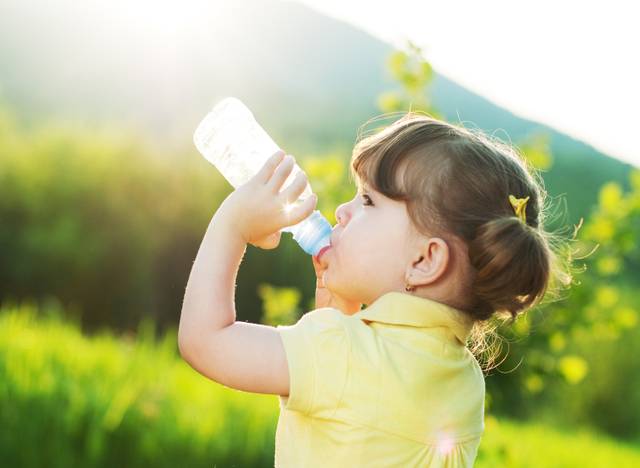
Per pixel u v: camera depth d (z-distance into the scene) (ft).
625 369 36.83
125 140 29.55
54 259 28.14
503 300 5.60
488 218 5.52
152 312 29.14
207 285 5.40
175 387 15.53
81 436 13.19
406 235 5.52
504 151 6.04
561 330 16.74
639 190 16.83
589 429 34.86
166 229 29.19
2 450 12.61
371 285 5.60
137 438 13.37
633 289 37.73
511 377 16.33
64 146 28.94
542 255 5.60
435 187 5.52
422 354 5.27
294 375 5.11
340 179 15.01
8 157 28.48
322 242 5.92
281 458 5.44
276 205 5.56
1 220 28.12
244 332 5.28
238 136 6.79
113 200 28.73
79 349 17.22
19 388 13.61
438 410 5.25
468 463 5.47
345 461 5.06
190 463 13.38
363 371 5.11
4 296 28.02
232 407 15.12
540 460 19.24
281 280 29.17
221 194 29.68
